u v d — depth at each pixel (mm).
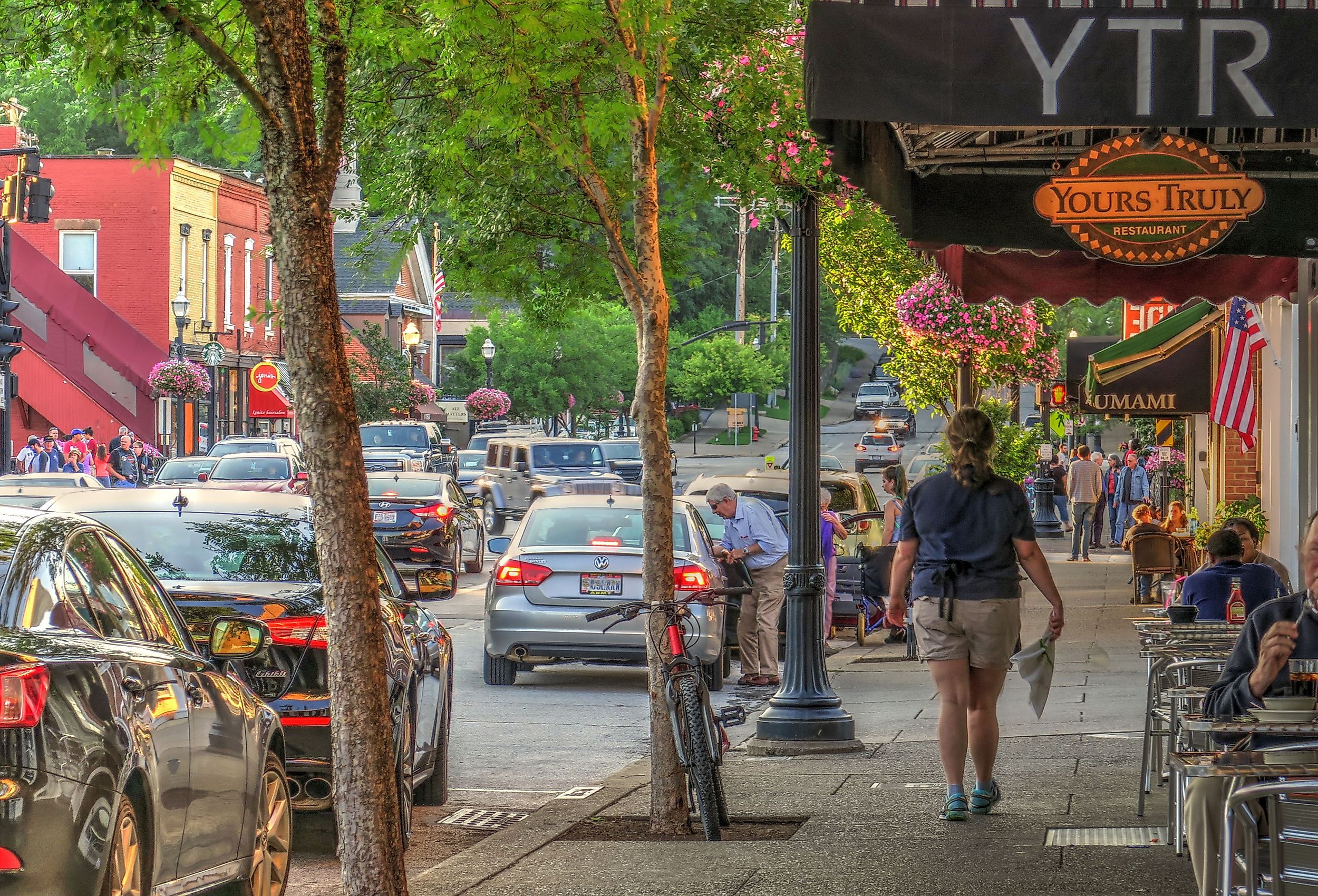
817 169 35875
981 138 40094
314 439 17188
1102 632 65250
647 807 32438
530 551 53500
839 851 26375
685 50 34531
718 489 54688
